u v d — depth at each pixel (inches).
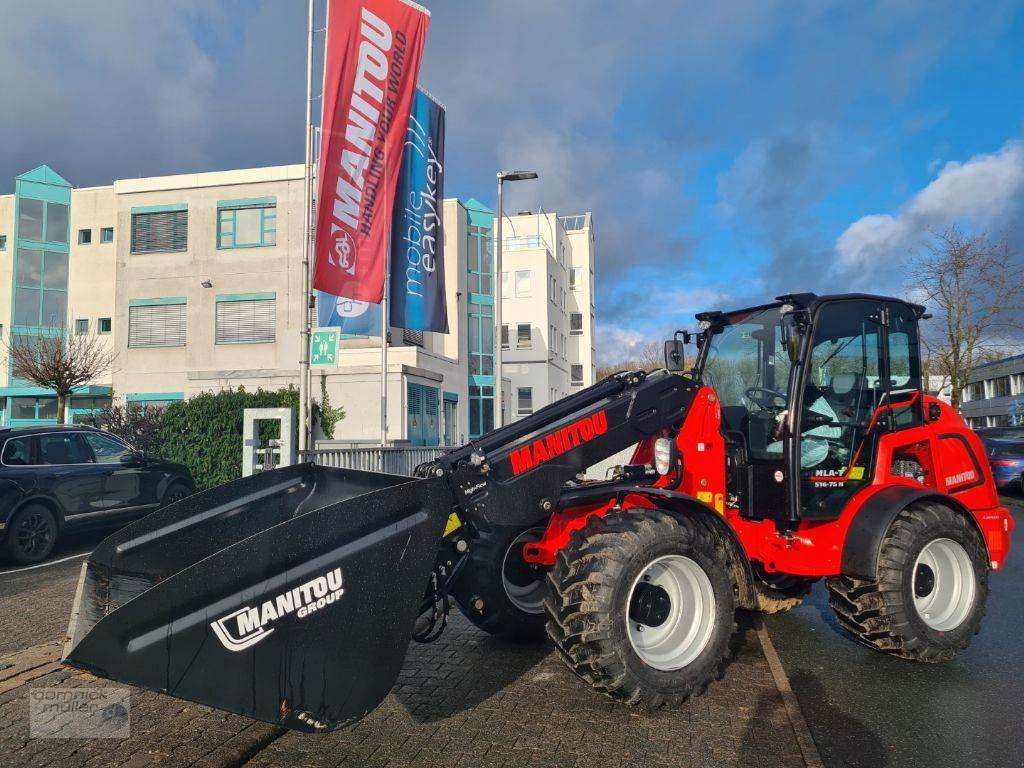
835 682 177.2
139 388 1063.6
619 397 182.4
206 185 1063.0
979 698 165.8
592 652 147.9
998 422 1641.2
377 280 442.6
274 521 168.1
